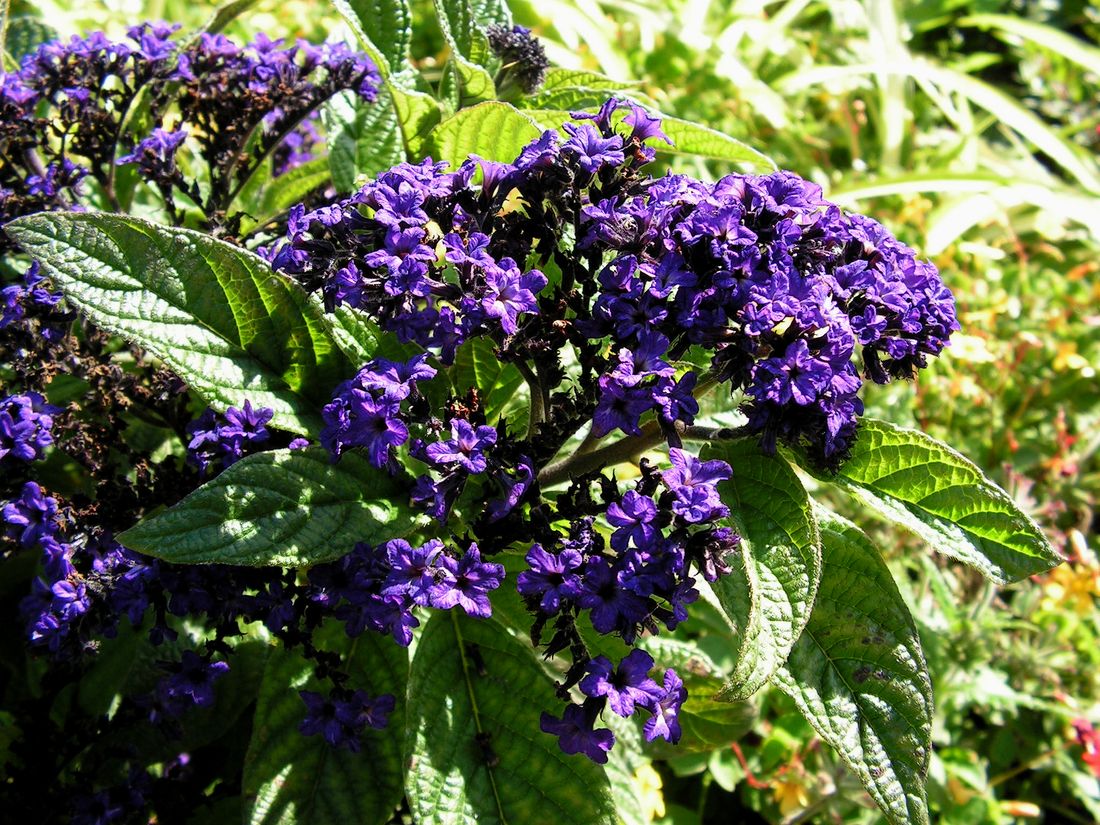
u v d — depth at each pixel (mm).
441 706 163
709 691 197
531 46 215
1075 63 586
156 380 179
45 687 177
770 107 453
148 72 197
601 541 143
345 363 162
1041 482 367
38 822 178
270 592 154
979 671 283
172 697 168
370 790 168
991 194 431
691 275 136
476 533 151
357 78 205
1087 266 435
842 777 240
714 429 153
